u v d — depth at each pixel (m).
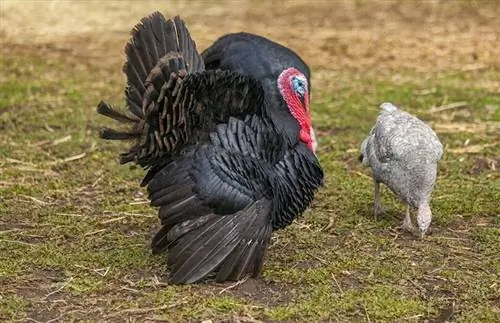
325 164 14.70
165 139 9.77
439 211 12.62
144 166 10.32
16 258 10.98
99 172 14.31
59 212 12.62
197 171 9.90
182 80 9.53
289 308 9.66
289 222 10.66
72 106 18.03
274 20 25.66
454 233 11.96
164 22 10.70
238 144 10.09
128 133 9.84
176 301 9.79
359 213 12.61
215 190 9.88
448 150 15.38
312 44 23.00
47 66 21.09
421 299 10.05
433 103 18.22
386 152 11.62
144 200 13.15
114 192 13.48
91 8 26.81
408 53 22.19
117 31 24.44
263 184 10.07
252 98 10.25
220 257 9.98
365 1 27.86
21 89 19.14
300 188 10.46
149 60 10.35
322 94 18.97
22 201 13.02
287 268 10.75
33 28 24.47
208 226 9.99
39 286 10.24
